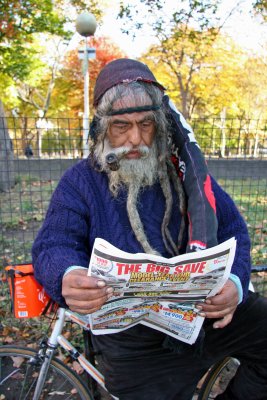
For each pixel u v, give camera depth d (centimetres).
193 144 140
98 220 140
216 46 1312
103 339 153
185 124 146
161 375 154
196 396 216
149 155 139
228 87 1584
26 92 2194
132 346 149
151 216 142
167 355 150
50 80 2109
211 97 1677
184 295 127
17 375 184
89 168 146
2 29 1000
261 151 400
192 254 114
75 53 2028
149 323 141
